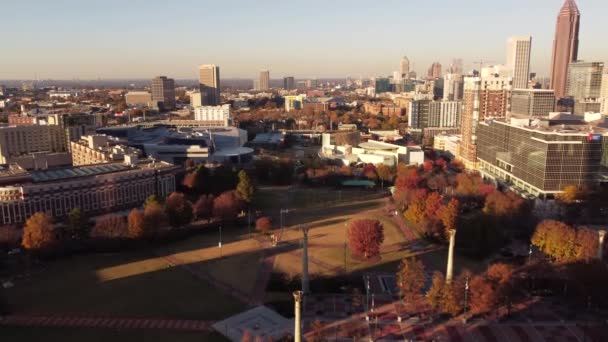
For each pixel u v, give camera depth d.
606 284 171.88
